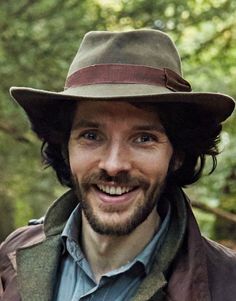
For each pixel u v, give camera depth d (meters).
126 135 1.82
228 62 5.65
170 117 1.86
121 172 1.81
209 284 1.79
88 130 1.84
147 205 1.84
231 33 5.44
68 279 1.95
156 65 1.84
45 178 5.20
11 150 5.15
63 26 4.76
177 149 1.96
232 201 5.58
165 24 4.90
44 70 4.73
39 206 5.70
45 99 1.95
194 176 2.05
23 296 1.92
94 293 1.88
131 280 1.88
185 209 1.88
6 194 5.65
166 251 1.86
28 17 4.75
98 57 1.84
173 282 1.81
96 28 4.81
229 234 5.54
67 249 1.97
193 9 4.96
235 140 5.46
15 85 4.72
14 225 6.87
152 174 1.83
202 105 1.87
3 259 2.09
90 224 1.85
